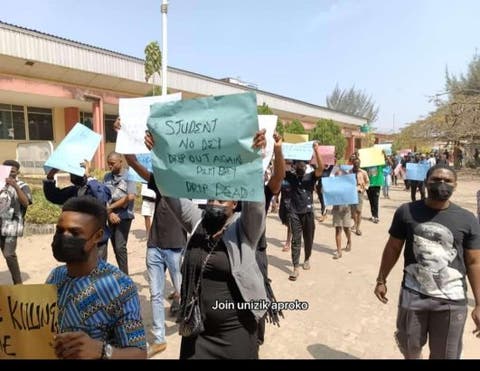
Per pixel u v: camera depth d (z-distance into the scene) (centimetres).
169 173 261
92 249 188
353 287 610
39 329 182
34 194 1070
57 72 1783
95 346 171
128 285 190
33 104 2069
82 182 458
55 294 182
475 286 290
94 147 430
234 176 245
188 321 254
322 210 1226
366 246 882
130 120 352
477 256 290
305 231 683
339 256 780
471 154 3353
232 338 253
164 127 261
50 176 438
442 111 2514
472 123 1994
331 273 682
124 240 522
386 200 1792
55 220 996
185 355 261
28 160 1319
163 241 420
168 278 646
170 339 438
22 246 853
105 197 466
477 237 290
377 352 412
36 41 1662
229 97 245
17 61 1616
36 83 1719
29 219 964
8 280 638
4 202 552
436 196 291
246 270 249
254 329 260
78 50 1831
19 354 182
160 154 264
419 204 309
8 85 1619
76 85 1892
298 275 668
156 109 264
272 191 278
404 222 310
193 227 292
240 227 260
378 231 1059
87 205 187
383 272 332
